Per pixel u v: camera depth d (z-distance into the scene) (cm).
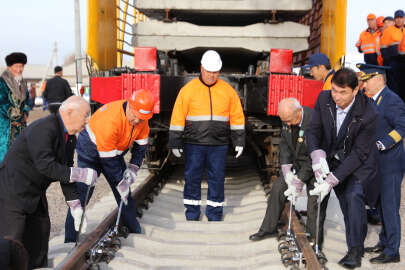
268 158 589
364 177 335
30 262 313
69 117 292
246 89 550
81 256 304
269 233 389
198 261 356
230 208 521
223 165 458
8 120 522
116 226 366
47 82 1058
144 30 624
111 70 555
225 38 621
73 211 321
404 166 390
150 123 569
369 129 320
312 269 295
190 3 609
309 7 605
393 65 926
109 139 349
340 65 529
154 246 383
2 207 292
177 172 711
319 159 329
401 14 909
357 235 335
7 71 522
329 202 518
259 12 623
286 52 496
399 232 377
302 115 370
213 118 440
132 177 385
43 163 285
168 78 529
